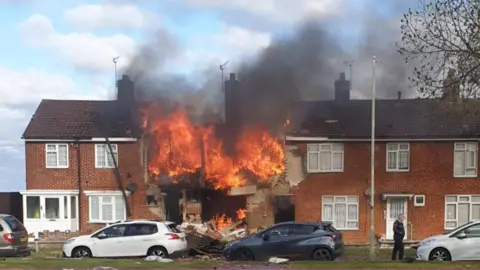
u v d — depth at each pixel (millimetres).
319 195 29234
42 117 32125
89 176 30531
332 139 29109
